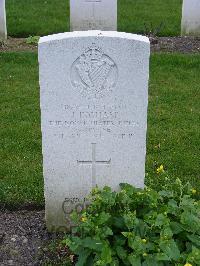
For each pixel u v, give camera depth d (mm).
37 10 5762
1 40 4719
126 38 1929
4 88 3668
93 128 2068
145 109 2033
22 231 2223
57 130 2064
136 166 2143
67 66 1965
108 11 4801
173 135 3016
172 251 1749
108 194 1955
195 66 4156
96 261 1767
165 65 4152
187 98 3564
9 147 2863
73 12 4820
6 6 5898
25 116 3240
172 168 2666
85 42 1934
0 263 2035
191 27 4930
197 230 1873
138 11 5863
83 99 2016
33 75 3914
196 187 2502
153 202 1921
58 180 2160
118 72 1978
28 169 2648
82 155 2117
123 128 2070
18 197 2414
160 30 5070
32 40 4707
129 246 1794
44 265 2018
